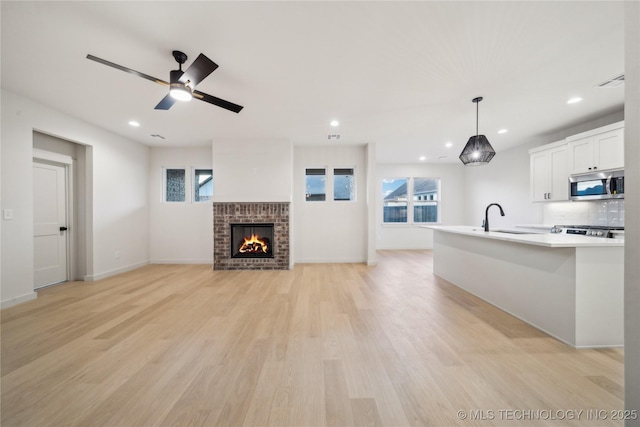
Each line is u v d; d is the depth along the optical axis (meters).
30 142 3.30
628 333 0.99
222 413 1.45
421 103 3.36
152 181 5.70
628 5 0.98
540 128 4.39
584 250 2.12
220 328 2.51
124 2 1.73
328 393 1.60
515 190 5.73
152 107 3.52
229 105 2.73
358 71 2.61
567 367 1.85
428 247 7.68
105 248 4.54
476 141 3.19
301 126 4.32
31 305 3.14
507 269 2.87
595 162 3.64
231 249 5.17
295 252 5.81
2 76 2.71
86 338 2.30
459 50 2.27
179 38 2.11
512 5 1.78
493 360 1.95
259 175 5.14
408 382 1.70
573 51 2.27
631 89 0.97
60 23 1.92
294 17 1.89
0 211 3.02
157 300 3.32
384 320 2.69
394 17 1.89
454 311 2.93
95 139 4.32
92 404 1.51
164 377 1.76
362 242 5.84
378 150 6.05
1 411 1.46
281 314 2.86
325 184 5.83
